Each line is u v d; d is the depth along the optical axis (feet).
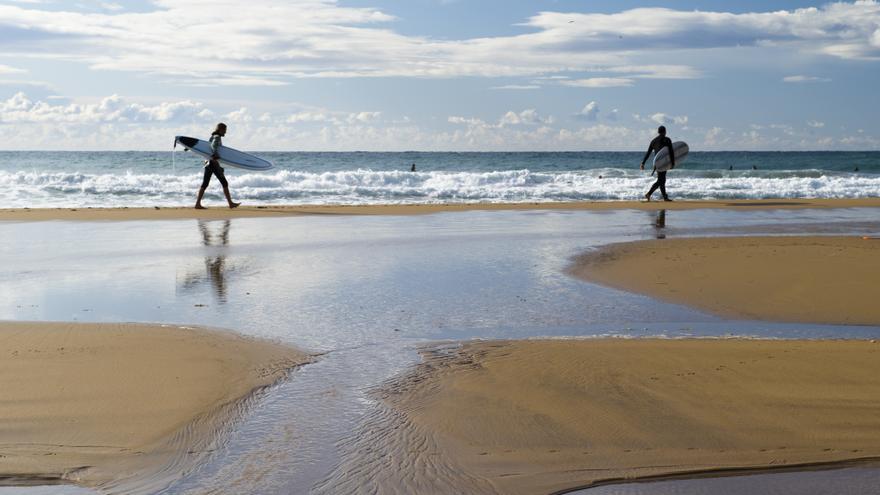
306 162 212.23
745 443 13.80
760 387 16.80
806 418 14.96
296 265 35.32
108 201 72.54
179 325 22.91
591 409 15.49
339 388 16.93
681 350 20.11
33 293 28.48
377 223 53.98
